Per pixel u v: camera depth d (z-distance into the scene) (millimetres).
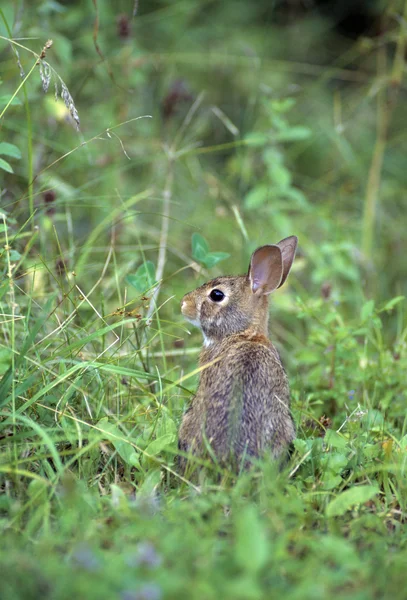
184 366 11117
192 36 18625
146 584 5191
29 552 6129
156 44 18188
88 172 13797
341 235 14742
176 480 7883
